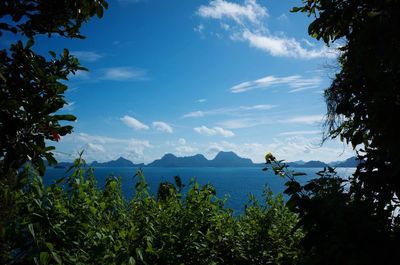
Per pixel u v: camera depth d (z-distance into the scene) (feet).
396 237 8.56
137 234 12.91
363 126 11.57
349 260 8.11
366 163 10.51
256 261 17.24
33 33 9.52
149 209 15.84
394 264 8.14
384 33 8.36
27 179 10.42
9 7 8.76
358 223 8.70
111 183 13.76
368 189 10.20
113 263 10.75
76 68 9.80
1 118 7.59
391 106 8.84
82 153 11.93
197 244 14.78
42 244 9.82
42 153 7.99
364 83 10.82
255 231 17.90
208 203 16.76
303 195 9.89
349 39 10.98
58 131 8.23
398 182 9.84
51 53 9.54
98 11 10.32
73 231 10.87
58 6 9.46
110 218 12.98
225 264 16.74
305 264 9.30
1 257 10.22
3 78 7.79
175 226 15.08
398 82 8.71
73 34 10.15
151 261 13.55
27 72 8.51
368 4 9.86
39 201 10.39
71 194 11.83
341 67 13.03
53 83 8.41
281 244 17.42
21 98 8.05
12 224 10.33
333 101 12.59
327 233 9.13
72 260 9.90
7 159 7.69
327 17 10.57
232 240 16.88
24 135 7.82
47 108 7.89
